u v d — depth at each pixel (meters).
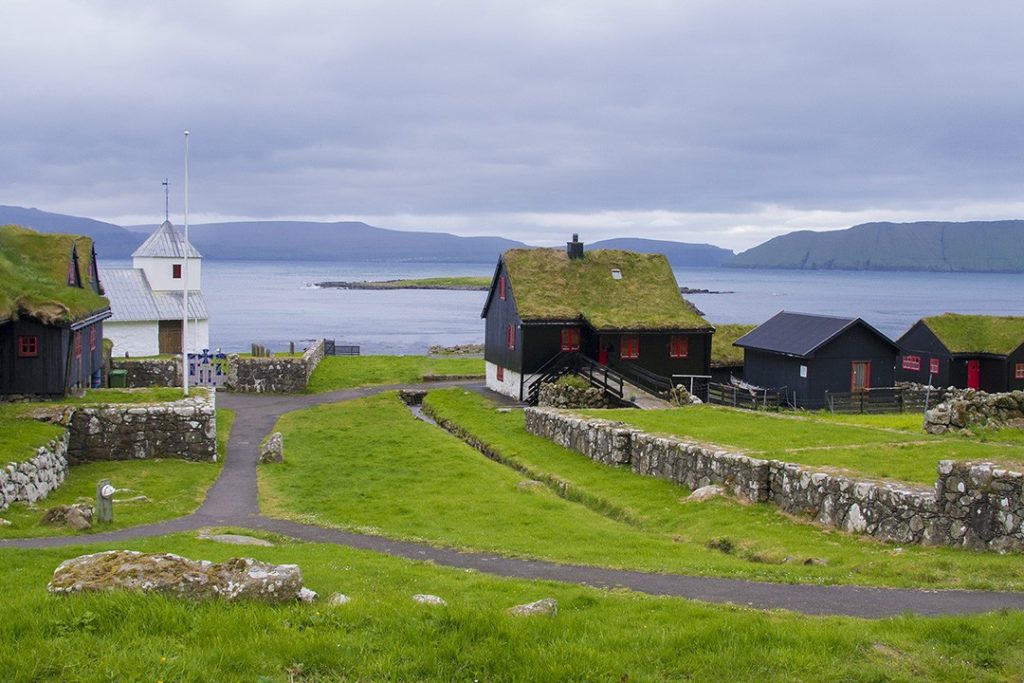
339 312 189.25
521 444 39.97
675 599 14.84
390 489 30.50
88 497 27.33
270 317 173.12
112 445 33.59
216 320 164.00
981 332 64.44
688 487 28.98
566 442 38.41
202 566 12.46
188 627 11.01
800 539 21.67
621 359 55.44
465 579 16.70
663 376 56.03
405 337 132.62
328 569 17.06
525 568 18.91
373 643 11.02
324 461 36.03
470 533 23.77
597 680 10.32
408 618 11.81
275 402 55.00
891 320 177.75
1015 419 32.44
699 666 10.95
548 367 55.12
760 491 25.41
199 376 58.41
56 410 32.69
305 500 28.48
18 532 20.98
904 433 31.97
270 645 10.58
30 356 35.00
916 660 11.35
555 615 12.60
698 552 21.08
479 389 60.84
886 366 54.81
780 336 57.72
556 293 56.62
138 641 10.41
